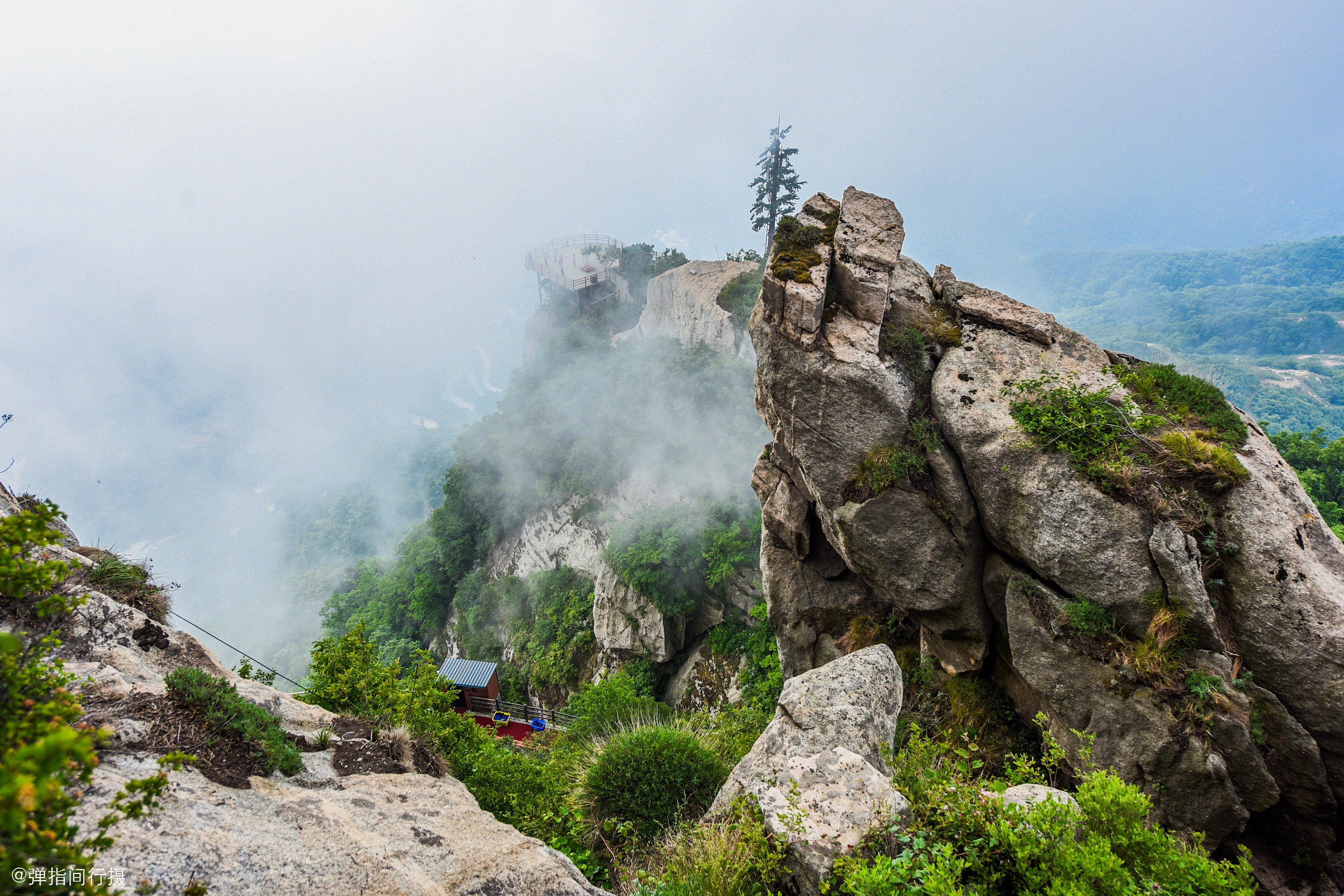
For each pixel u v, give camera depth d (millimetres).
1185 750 9781
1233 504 10094
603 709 16578
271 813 5277
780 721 9109
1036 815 5562
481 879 5438
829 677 9398
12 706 3291
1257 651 9719
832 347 12945
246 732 5918
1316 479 25438
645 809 9914
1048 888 5012
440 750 9227
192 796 4988
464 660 35312
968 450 12078
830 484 13656
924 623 13836
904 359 13242
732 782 8625
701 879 6672
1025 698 12781
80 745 2520
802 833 6438
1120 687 10422
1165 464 10492
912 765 7203
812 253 13625
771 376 13719
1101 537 10562
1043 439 11320
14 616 6066
